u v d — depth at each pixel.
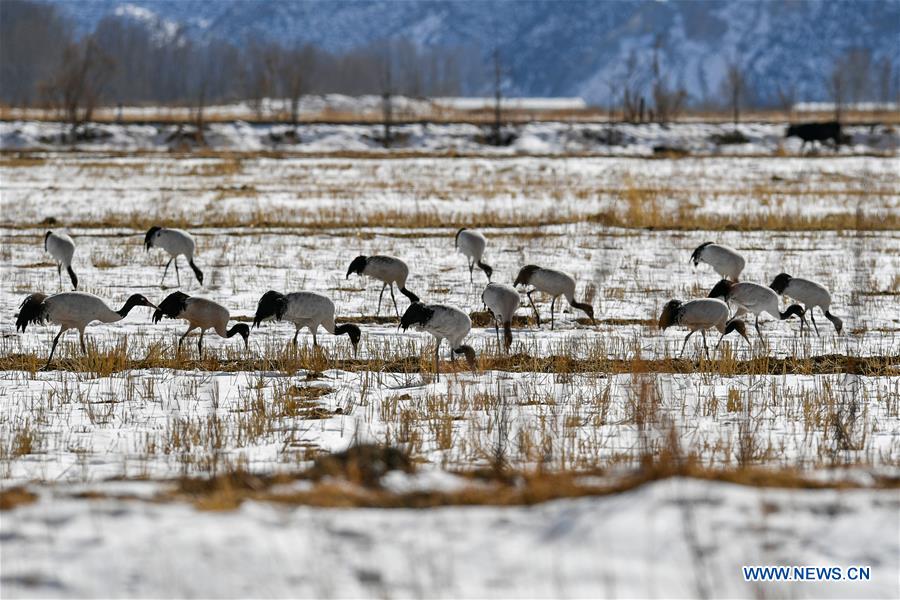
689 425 43.34
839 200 138.75
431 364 55.81
